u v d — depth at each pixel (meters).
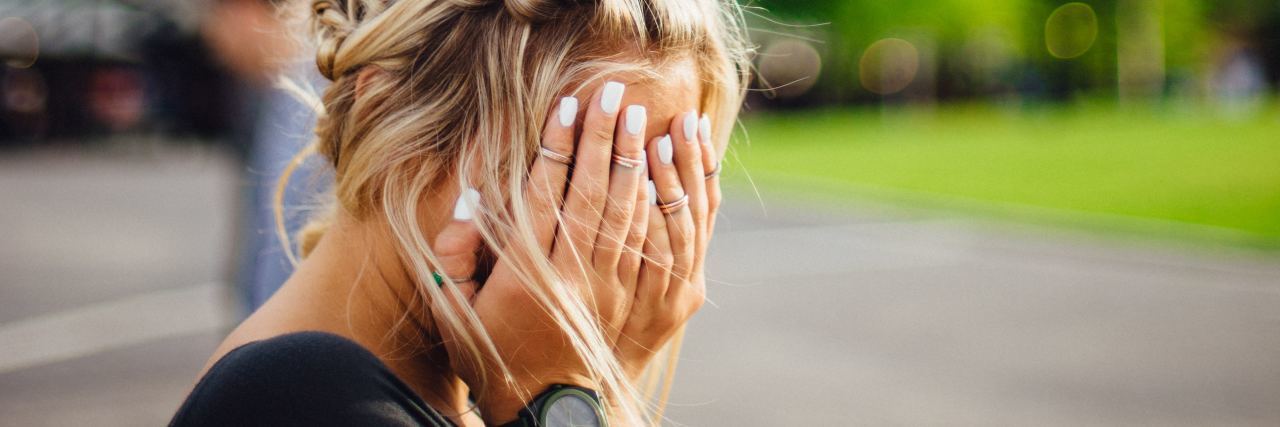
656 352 0.88
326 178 1.08
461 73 0.80
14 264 8.53
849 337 5.79
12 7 23.88
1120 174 14.60
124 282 7.63
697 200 0.86
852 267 8.32
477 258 0.85
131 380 4.84
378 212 0.83
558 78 0.80
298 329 0.82
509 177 0.79
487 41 0.79
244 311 1.75
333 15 0.89
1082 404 4.54
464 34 0.80
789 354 5.38
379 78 0.82
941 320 6.27
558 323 0.79
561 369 0.84
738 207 13.16
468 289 0.81
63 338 5.71
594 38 0.81
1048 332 5.97
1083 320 6.31
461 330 0.79
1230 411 4.44
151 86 24.69
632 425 0.86
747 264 8.46
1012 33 41.12
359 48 0.82
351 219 0.84
